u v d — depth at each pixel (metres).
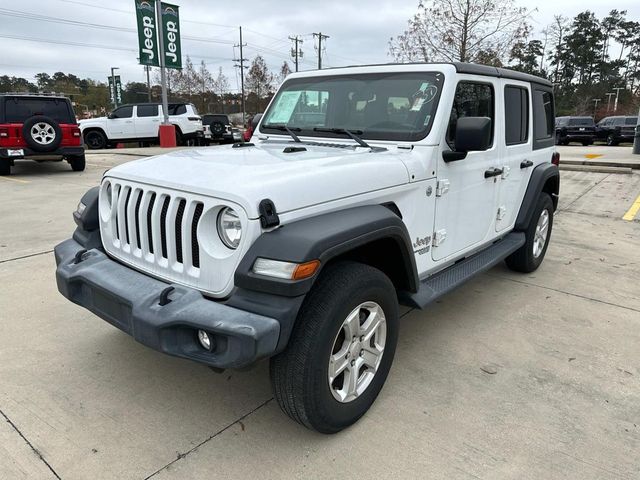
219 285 2.23
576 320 3.97
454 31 18.27
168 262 2.42
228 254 2.20
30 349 3.34
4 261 5.07
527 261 4.89
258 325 2.00
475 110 3.60
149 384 2.97
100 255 2.81
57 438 2.48
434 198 3.18
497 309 4.17
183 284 2.38
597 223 7.42
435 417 2.70
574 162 13.66
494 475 2.29
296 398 2.27
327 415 2.37
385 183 2.74
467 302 4.32
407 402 2.83
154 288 2.36
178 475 2.26
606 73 74.19
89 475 2.24
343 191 2.48
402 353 3.40
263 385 2.99
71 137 11.69
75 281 2.67
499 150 3.97
